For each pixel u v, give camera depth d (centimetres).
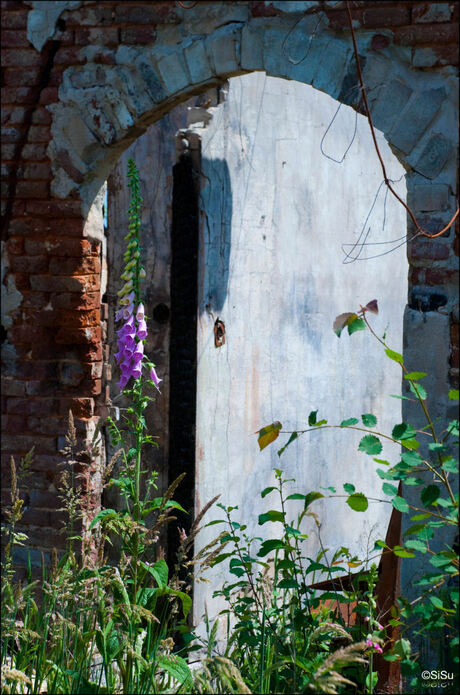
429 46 382
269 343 561
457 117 379
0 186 461
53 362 459
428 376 386
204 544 489
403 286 729
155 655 341
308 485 602
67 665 346
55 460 454
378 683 371
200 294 488
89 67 443
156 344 497
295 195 588
